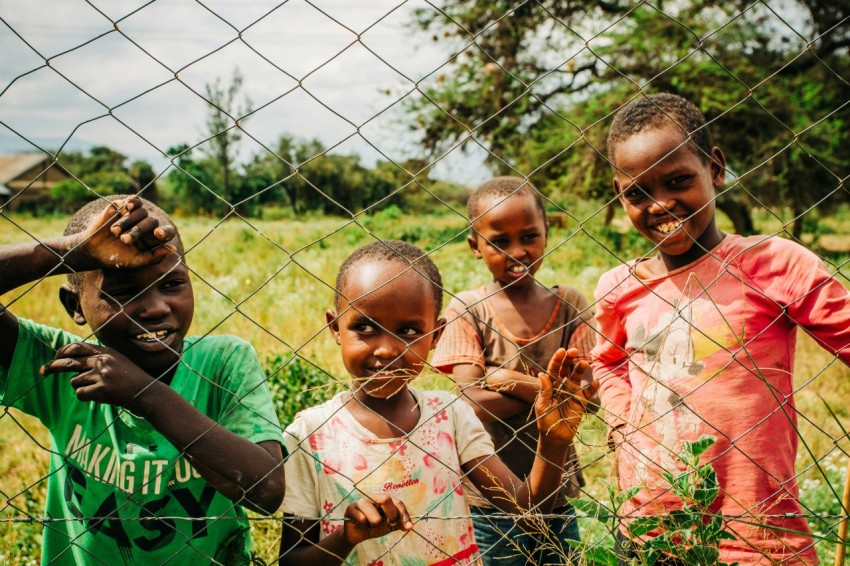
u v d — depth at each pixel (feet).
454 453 6.86
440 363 9.56
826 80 69.97
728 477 7.16
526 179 4.99
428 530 6.50
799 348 22.07
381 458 6.52
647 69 65.92
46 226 87.30
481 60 68.54
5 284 5.43
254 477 5.63
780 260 7.29
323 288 31.53
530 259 9.89
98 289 5.50
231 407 6.23
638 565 6.16
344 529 5.63
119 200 5.41
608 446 6.68
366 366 6.63
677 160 7.41
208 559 6.28
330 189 122.52
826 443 15.16
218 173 117.08
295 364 15.26
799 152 65.67
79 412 6.35
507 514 6.21
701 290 7.63
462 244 51.47
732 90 64.64
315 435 6.60
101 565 6.20
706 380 7.36
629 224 70.95
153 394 5.49
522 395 8.90
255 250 47.80
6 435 15.75
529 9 67.62
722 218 93.71
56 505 6.63
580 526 10.39
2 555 9.32
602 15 68.59
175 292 5.98
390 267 6.57
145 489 6.16
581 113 68.44
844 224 105.40
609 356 8.40
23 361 6.24
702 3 63.46
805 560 6.82
